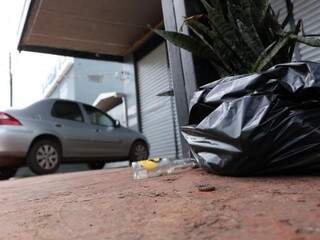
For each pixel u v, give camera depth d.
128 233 1.46
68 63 19.03
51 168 7.20
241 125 2.36
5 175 7.94
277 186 2.06
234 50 3.27
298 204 1.60
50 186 3.61
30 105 7.30
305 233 1.22
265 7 3.22
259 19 3.28
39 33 9.63
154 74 10.02
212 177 2.63
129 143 8.98
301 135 2.28
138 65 10.85
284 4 5.08
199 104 2.81
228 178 2.50
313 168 2.30
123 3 8.33
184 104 4.16
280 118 2.31
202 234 1.34
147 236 1.39
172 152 9.23
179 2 4.16
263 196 1.83
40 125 7.14
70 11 8.58
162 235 1.38
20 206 2.43
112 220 1.70
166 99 9.52
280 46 2.94
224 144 2.48
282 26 3.60
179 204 1.85
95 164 9.42
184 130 2.98
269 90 2.40
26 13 8.63
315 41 2.78
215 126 2.50
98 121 8.45
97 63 18.47
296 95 2.33
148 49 10.29
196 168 3.33
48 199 2.61
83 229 1.60
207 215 1.58
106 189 2.78
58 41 10.19
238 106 2.45
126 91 11.46
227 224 1.42
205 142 2.65
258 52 3.19
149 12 8.84
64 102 7.85
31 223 1.83
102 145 8.29
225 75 3.42
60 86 21.83
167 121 9.48
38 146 7.06
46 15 8.72
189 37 3.37
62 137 7.45
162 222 1.55
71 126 7.70
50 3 8.18
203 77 3.94
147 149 9.43
